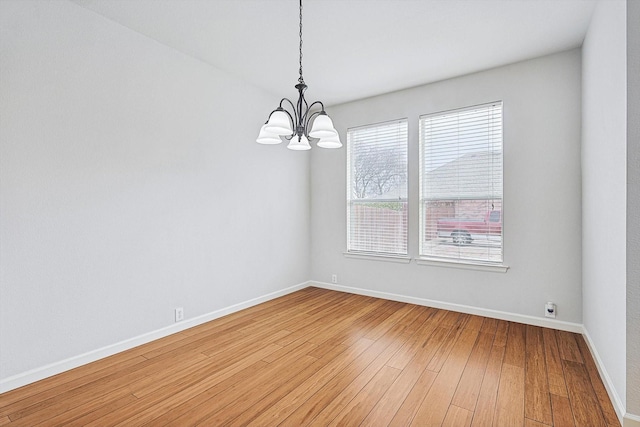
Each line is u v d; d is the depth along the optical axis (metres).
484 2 2.36
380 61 3.29
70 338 2.40
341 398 2.02
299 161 4.68
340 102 4.50
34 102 2.21
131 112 2.75
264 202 4.10
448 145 3.74
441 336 2.98
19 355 2.16
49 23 2.27
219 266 3.53
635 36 1.67
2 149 2.08
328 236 4.72
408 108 3.99
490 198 3.48
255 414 1.86
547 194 3.16
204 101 3.35
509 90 3.34
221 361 2.52
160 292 2.98
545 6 2.40
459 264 3.64
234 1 2.36
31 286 2.21
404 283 4.07
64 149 2.36
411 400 1.99
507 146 3.34
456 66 3.39
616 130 1.89
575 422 1.78
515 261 3.33
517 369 2.35
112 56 2.62
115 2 2.38
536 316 3.24
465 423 1.77
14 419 1.81
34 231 2.22
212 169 3.44
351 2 2.37
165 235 3.02
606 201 2.12
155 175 2.93
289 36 2.84
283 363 2.48
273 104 4.18
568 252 3.07
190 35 2.84
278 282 4.32
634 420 1.67
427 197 3.89
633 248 1.69
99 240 2.56
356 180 4.49
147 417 1.84
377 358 2.55
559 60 3.10
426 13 2.50
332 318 3.48
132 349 2.73
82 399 2.01
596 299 2.43
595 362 2.42
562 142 3.08
